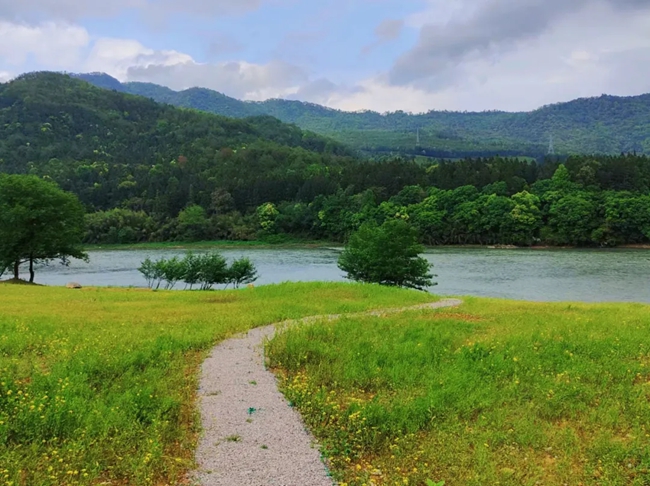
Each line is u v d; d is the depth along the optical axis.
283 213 112.75
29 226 44.06
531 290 46.00
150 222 108.69
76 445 7.29
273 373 11.54
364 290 29.11
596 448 7.81
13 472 6.56
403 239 43.91
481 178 113.31
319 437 8.09
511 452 7.77
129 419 8.31
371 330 16.19
